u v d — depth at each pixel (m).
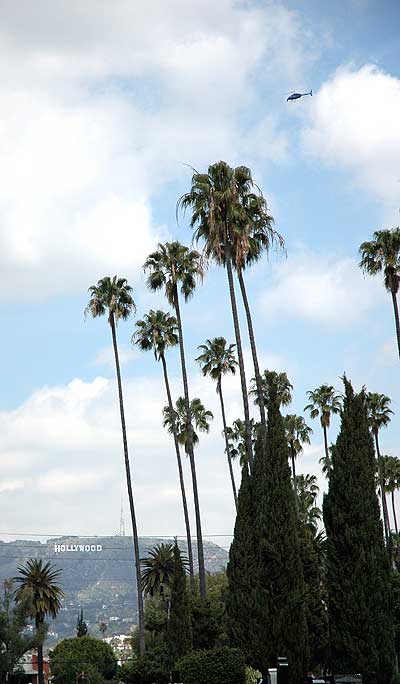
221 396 88.00
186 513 82.62
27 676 81.50
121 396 75.62
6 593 55.12
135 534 72.62
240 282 53.19
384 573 40.50
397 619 46.56
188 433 73.62
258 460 47.75
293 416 103.88
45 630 54.53
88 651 111.44
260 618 41.47
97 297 77.19
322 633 50.78
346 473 41.28
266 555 41.91
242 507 46.97
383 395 94.69
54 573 100.38
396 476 106.88
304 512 106.50
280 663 38.22
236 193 52.66
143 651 71.19
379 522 41.03
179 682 60.34
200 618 65.94
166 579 100.81
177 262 74.56
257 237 54.41
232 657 43.25
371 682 38.94
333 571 40.47
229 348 88.25
